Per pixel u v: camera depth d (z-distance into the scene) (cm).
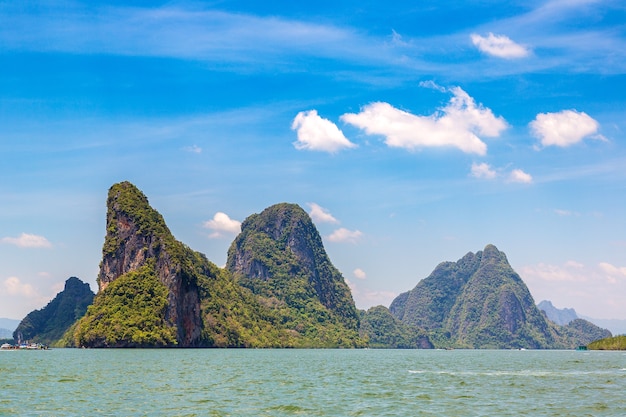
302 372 11238
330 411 5878
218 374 10319
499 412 5862
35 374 9919
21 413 5606
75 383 8325
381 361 17425
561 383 8875
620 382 9050
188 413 5672
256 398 6819
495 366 14312
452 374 10931
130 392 7262
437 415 5675
